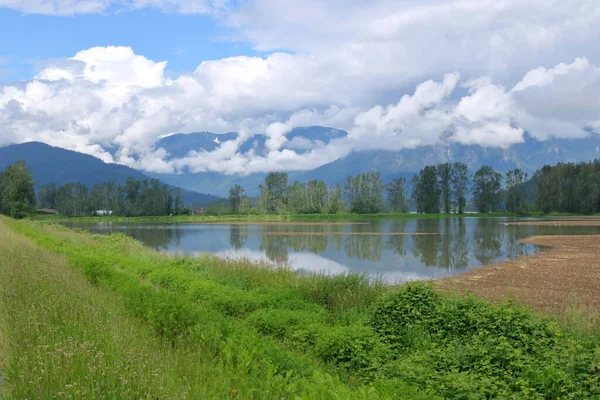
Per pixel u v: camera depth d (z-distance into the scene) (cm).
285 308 1429
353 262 3494
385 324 1225
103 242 3812
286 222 11275
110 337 866
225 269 2231
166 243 5353
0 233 3500
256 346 868
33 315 950
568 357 905
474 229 7212
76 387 637
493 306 1215
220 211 17350
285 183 16200
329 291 1616
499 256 3762
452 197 14788
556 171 13312
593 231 6438
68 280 1509
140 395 640
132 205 15812
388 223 9906
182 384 704
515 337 1051
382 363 974
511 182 13950
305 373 821
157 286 1792
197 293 1582
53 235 4094
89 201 16450
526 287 2264
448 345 1040
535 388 812
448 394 801
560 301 1891
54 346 765
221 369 765
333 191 15338
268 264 2597
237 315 1398
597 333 1160
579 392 778
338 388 658
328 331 1100
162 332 1033
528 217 12281
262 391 686
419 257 3788
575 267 2962
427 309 1259
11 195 10169
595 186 12538
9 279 1351
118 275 1681
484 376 860
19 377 669
